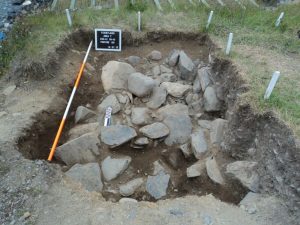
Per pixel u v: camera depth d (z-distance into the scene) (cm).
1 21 625
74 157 426
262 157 386
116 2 664
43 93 481
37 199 334
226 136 437
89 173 399
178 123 473
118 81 522
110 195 393
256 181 378
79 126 466
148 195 402
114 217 323
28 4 678
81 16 611
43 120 447
